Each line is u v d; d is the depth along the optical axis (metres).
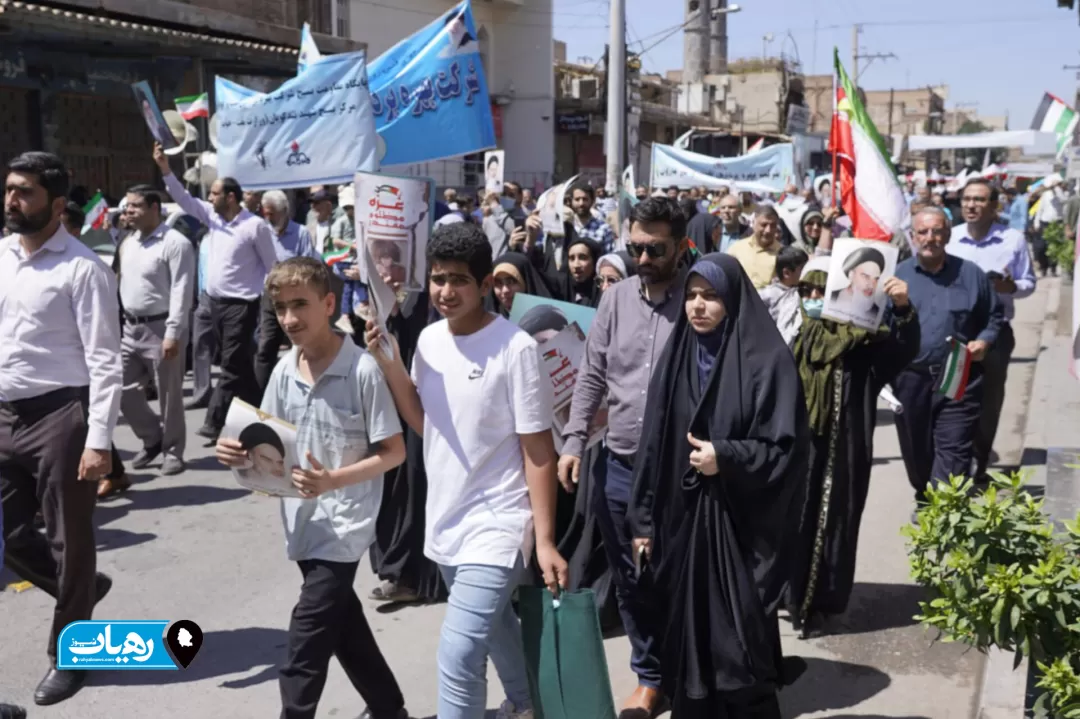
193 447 8.34
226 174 7.30
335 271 9.98
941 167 64.31
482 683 3.20
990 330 5.64
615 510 3.98
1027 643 2.95
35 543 4.37
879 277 4.34
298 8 21.73
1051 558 2.89
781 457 3.32
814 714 4.10
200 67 15.98
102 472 4.16
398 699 3.85
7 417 4.23
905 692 4.28
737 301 3.43
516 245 8.66
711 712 3.46
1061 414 8.12
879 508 6.71
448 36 7.61
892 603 5.19
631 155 26.28
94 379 4.15
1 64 14.35
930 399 5.73
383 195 3.91
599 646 3.21
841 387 4.57
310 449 3.44
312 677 3.44
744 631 3.33
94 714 4.17
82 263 4.19
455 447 3.24
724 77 52.94
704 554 3.40
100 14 13.45
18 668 4.60
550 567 3.18
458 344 3.28
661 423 3.54
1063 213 19.28
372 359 3.46
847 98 6.29
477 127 7.73
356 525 3.49
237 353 8.38
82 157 16.09
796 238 10.93
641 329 3.94
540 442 3.22
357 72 7.06
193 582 5.57
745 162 17.12
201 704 4.25
